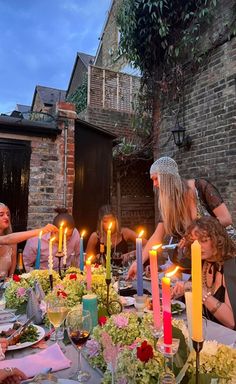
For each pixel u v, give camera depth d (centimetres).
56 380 100
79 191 441
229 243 174
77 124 443
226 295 164
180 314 166
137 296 142
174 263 232
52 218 407
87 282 163
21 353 126
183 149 484
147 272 251
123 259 286
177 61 495
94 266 210
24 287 181
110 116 693
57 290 164
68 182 417
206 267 178
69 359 120
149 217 650
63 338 138
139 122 578
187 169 475
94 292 159
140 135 582
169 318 82
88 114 671
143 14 511
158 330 97
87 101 689
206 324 141
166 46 505
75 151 439
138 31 527
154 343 97
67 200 415
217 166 426
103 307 149
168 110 516
